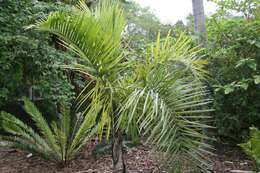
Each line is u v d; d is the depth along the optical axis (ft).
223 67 12.42
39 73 13.82
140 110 7.61
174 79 7.68
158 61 7.96
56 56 13.25
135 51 8.68
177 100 7.48
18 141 12.92
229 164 10.87
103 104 7.95
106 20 8.05
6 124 12.80
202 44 11.68
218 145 12.94
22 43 12.82
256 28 11.78
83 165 12.67
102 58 7.67
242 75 11.94
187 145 7.27
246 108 12.25
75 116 13.88
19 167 13.09
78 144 13.15
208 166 7.86
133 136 8.37
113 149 8.74
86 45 7.52
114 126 8.36
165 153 7.22
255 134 8.78
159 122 7.02
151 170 10.76
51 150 12.59
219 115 12.53
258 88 11.76
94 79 8.20
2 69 13.17
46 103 16.49
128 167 11.19
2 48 12.66
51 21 7.16
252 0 12.46
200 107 8.84
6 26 12.78
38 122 12.71
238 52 12.34
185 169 7.17
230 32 12.53
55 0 15.67
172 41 8.92
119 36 8.05
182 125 7.35
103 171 11.62
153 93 7.42
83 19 7.27
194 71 7.91
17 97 16.48
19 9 13.07
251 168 10.36
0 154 15.19
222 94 12.30
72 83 15.48
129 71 8.18
